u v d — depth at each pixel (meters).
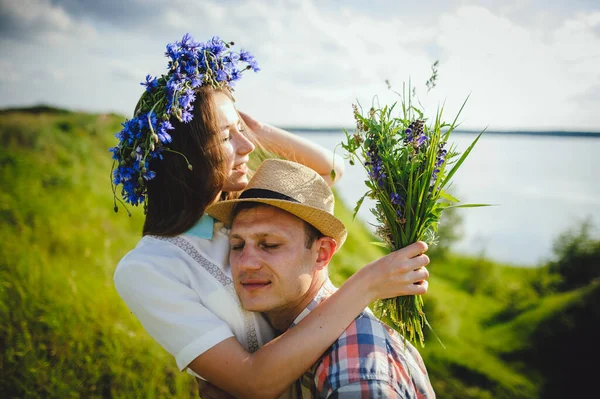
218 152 1.77
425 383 1.70
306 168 1.76
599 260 8.93
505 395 5.39
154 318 1.66
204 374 1.62
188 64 1.76
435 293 7.95
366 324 1.61
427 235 1.74
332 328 1.53
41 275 4.46
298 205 1.58
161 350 3.89
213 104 1.78
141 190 1.78
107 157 9.73
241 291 1.64
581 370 5.68
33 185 7.20
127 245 6.36
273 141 2.33
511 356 6.19
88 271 5.05
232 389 1.58
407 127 1.70
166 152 1.77
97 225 6.47
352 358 1.51
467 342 6.46
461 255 10.93
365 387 1.45
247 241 1.62
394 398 1.46
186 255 1.77
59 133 9.59
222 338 1.61
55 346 3.74
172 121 1.76
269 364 1.51
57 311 3.97
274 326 1.82
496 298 8.53
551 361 5.99
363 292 1.58
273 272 1.59
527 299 8.27
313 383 1.63
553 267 9.16
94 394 3.50
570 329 6.34
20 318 3.87
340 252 7.43
